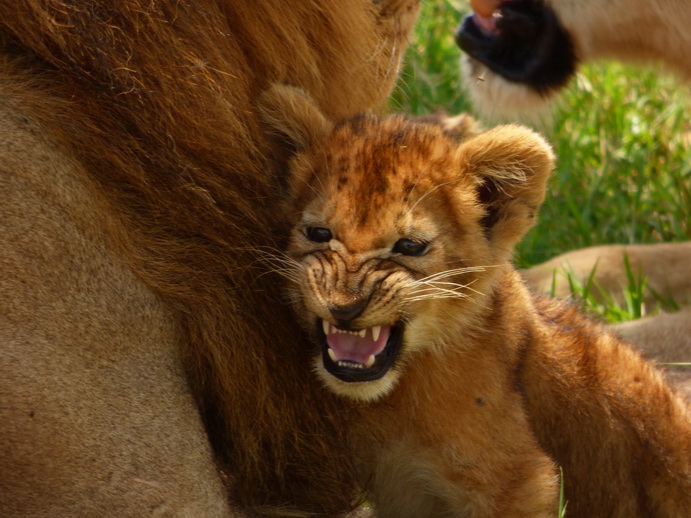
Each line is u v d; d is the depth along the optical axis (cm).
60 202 567
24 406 532
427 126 687
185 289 606
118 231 588
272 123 670
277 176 671
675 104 1532
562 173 1423
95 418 551
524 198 674
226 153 633
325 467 661
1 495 529
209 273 618
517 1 1152
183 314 610
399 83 924
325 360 622
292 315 648
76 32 591
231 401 632
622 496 785
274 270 632
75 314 559
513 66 1173
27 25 581
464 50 1192
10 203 551
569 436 757
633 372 790
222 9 648
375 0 756
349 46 717
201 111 621
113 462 551
